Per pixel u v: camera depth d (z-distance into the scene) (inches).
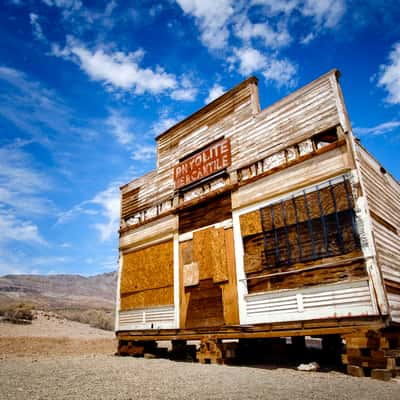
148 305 548.4
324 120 397.4
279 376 299.1
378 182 409.7
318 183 382.0
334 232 357.1
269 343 508.1
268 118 459.8
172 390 232.2
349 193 355.3
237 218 453.4
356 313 322.7
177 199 558.6
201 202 509.7
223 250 458.3
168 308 513.3
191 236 512.1
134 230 631.2
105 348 685.3
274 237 407.2
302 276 371.9
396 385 254.8
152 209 607.5
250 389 234.8
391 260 363.6
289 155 421.1
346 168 362.0
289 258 386.9
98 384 257.8
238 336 410.3
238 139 492.7
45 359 464.4
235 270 437.4
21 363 408.8
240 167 473.7
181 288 501.4
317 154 390.3
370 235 330.3
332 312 339.0
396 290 348.2
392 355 300.4
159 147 637.3
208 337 437.1
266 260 407.5
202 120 563.2
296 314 365.7
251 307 407.8
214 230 478.3
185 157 575.8
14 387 245.3
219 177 500.7
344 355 316.2
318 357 453.4
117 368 359.9
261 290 403.5
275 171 426.6
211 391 227.9
